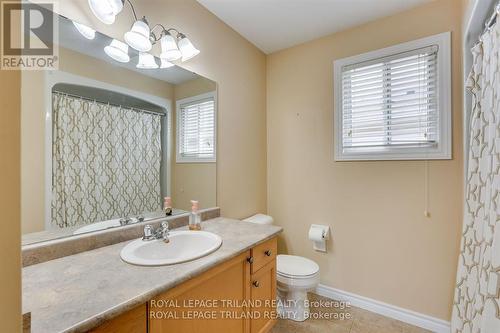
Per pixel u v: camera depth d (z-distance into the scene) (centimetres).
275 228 161
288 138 242
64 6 111
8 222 41
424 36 177
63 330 61
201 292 106
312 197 228
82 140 120
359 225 203
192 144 177
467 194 138
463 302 135
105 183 130
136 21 126
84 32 118
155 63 152
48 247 104
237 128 216
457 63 165
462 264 140
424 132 178
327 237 213
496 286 87
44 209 107
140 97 145
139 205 146
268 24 203
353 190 206
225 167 204
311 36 221
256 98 240
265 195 253
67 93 114
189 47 150
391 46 189
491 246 96
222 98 200
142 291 80
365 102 201
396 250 188
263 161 251
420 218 179
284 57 245
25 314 54
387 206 191
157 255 128
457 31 165
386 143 192
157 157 155
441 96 170
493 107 104
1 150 40
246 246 127
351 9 183
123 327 77
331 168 217
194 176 177
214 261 107
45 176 107
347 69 209
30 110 102
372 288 197
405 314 183
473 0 127
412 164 181
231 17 194
